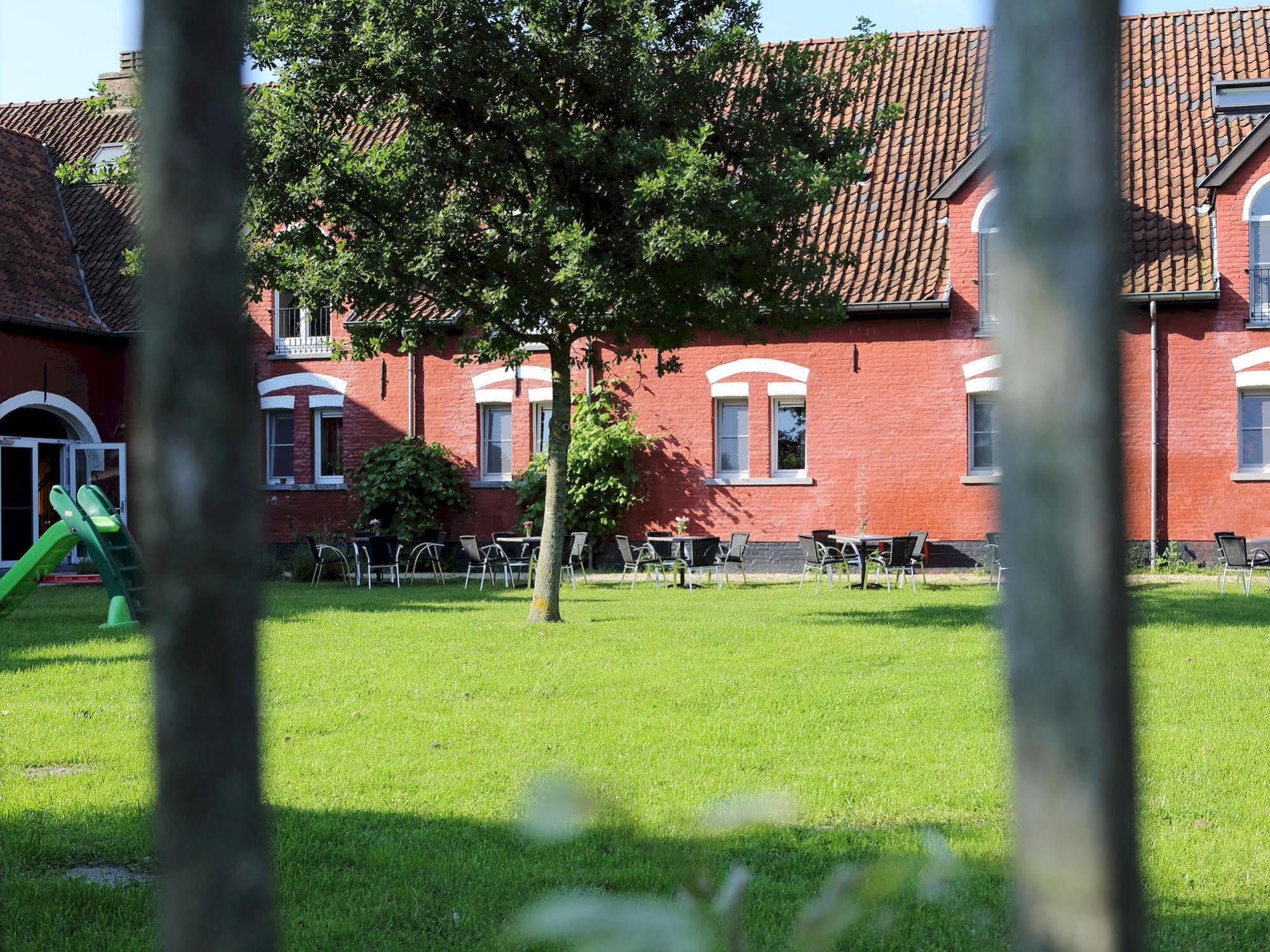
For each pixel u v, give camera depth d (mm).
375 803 6516
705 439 24766
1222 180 22203
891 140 25922
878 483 23828
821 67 27281
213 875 928
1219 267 22297
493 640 13148
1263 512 22125
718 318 14523
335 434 27016
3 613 15719
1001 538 874
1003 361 876
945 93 26391
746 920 4562
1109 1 856
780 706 9258
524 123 13938
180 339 932
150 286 942
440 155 14172
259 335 27047
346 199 13742
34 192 27828
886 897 1215
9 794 6648
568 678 10500
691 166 13148
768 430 24500
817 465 24156
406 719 8758
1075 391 841
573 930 1042
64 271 26562
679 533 23906
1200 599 17547
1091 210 846
